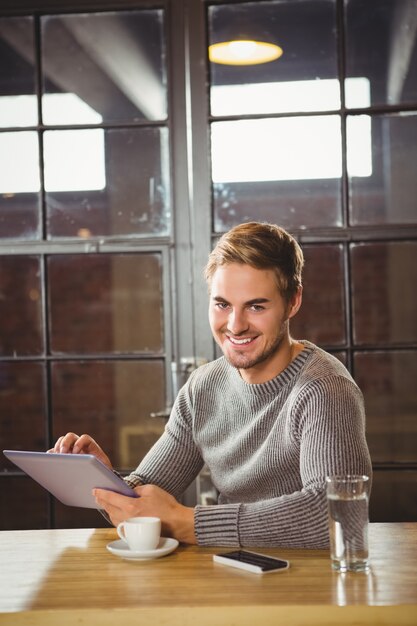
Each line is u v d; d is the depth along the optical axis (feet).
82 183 11.67
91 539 6.70
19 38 11.73
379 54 11.28
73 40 11.70
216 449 7.20
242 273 6.48
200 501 11.16
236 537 6.17
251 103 11.46
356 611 4.94
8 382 11.76
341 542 5.61
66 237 11.68
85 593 5.33
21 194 11.72
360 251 11.28
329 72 11.36
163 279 11.54
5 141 11.73
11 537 6.81
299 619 4.96
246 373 6.94
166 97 11.57
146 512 6.32
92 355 11.66
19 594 5.35
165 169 11.59
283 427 6.70
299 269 6.88
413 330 11.21
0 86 11.75
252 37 11.46
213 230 11.48
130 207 11.61
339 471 6.09
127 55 11.63
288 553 6.07
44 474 6.57
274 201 11.42
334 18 11.35
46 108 11.73
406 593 5.15
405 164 11.25
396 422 11.22
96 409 11.66
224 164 11.48
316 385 6.50
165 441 7.57
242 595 5.18
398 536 6.49
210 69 11.51
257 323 6.54
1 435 11.75
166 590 5.33
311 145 11.38
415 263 11.21
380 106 11.25
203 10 11.45
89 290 11.66
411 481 11.18
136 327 11.60
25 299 11.72
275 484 6.80
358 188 11.29
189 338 11.48
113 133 11.66
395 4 11.27
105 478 6.25
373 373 11.27
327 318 11.32
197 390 7.40
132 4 11.53
